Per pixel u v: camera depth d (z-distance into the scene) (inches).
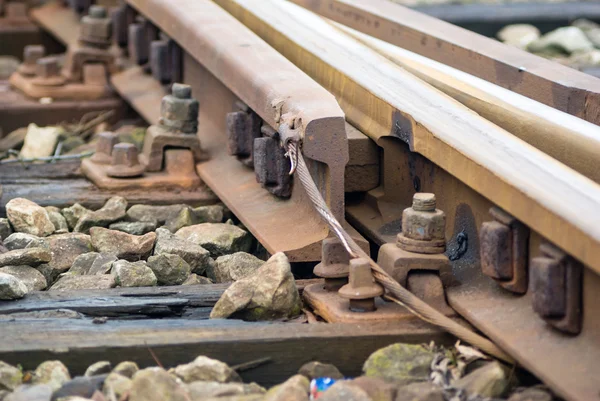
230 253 311.4
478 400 206.2
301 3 395.9
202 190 361.1
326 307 244.8
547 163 229.5
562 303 208.4
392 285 234.4
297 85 293.6
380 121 285.3
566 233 200.4
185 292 263.7
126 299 257.9
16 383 211.8
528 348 212.4
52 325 232.4
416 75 332.2
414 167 285.7
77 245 303.4
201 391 206.7
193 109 367.2
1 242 296.5
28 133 433.7
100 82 502.0
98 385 208.7
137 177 361.4
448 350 226.8
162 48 445.1
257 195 321.7
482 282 242.7
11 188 359.3
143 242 303.0
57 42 669.9
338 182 265.1
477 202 250.4
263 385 226.5
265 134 306.3
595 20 700.7
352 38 362.9
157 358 221.6
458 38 346.6
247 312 247.6
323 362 227.9
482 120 261.1
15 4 667.4
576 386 197.6
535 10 681.0
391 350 222.5
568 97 297.7
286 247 277.3
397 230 281.7
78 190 357.4
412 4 690.2
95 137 469.4
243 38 356.2
